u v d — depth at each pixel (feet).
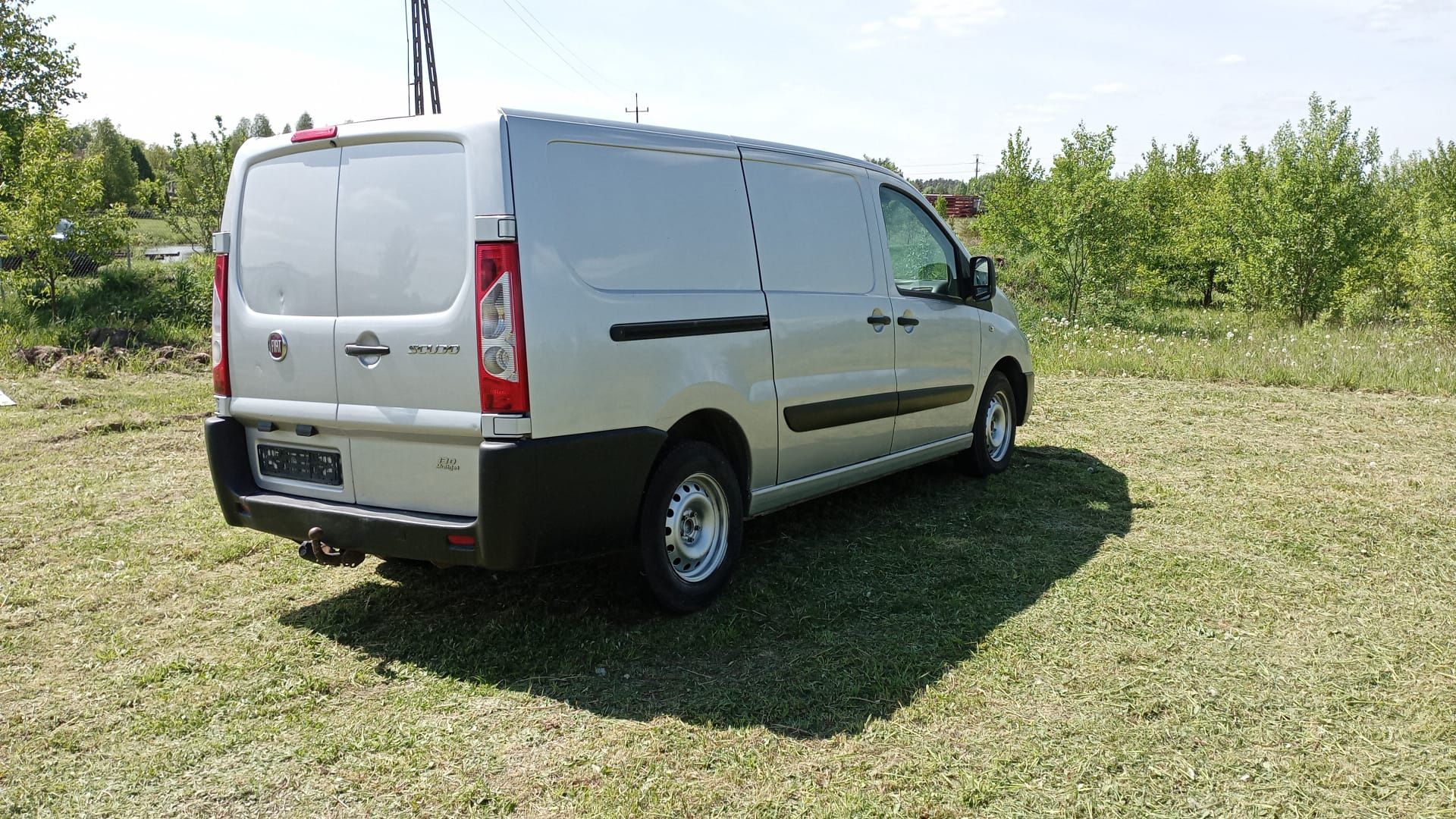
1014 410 22.43
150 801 9.29
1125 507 19.13
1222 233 70.90
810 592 14.66
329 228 12.75
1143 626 13.24
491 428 11.37
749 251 14.83
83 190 46.34
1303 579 15.07
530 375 11.38
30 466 22.70
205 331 46.52
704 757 9.96
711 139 14.49
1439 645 12.58
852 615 13.75
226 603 14.43
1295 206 60.80
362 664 12.33
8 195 50.49
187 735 10.54
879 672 11.84
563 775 9.66
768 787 9.39
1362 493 19.99
